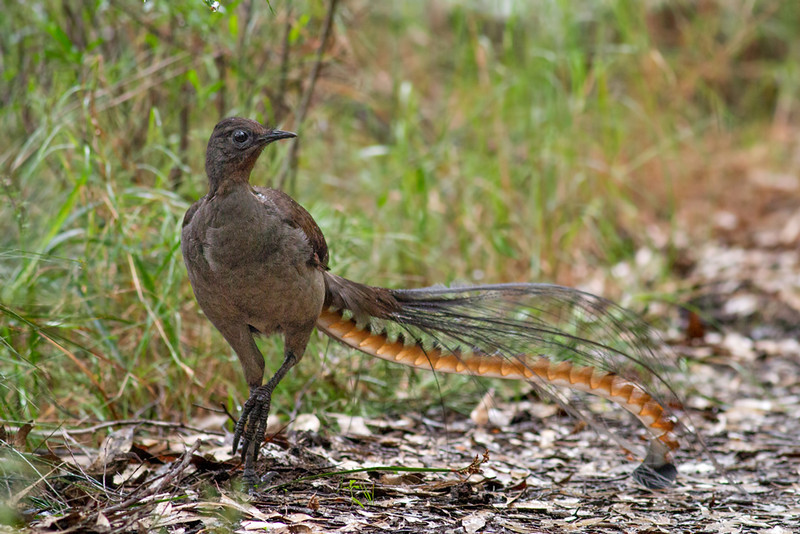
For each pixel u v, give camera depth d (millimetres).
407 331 7945
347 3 14375
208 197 6984
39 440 8078
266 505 6816
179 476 7027
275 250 6926
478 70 15758
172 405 9430
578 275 15211
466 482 7527
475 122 14750
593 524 6941
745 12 22266
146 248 10141
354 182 14055
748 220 18938
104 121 11000
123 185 10414
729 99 23094
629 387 7836
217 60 11633
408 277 11953
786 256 17047
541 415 10391
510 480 8094
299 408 9781
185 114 11406
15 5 11703
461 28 16188
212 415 9406
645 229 17016
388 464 8172
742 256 17000
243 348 7391
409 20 17422
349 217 11633
